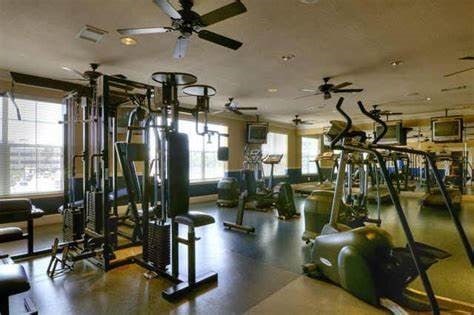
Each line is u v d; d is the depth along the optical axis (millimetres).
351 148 2588
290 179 12227
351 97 6992
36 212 3748
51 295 2695
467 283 2938
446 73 5051
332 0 2775
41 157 5574
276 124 11523
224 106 7957
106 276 3119
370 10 2951
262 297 2664
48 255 3738
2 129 5137
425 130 10633
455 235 4789
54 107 5734
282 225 5551
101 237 3354
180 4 2756
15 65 4691
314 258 3129
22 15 3062
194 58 4398
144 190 3383
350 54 4191
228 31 3453
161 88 3258
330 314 2355
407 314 2168
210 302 2580
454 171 9867
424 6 2863
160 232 3115
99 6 2885
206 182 8820
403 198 9070
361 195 5871
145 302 2576
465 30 3385
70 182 4164
